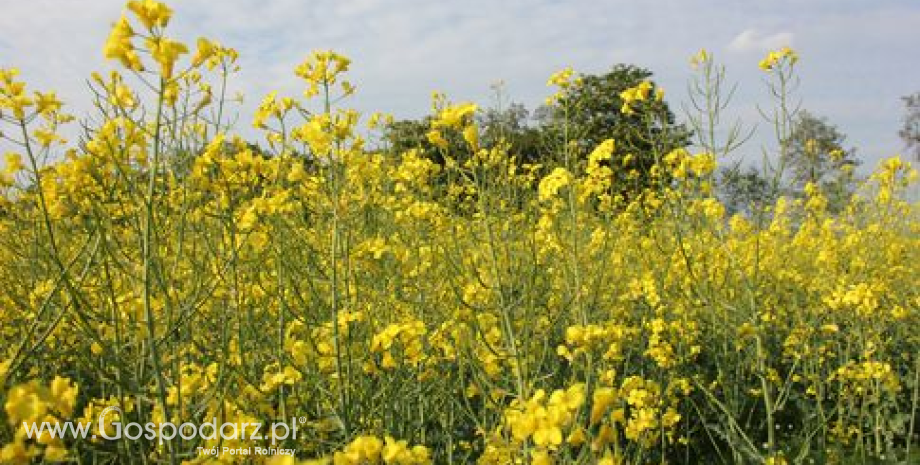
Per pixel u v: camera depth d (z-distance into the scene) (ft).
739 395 5.60
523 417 2.52
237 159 3.83
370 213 4.86
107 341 3.57
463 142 4.27
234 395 3.69
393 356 4.00
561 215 5.00
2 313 4.36
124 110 3.54
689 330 5.52
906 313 5.89
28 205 4.45
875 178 7.53
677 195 4.93
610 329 3.37
